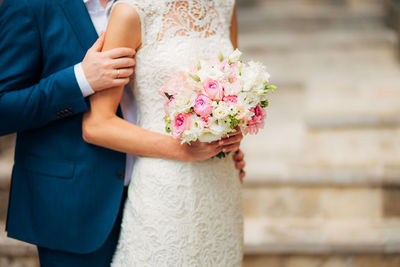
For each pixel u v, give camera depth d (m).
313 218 2.82
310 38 4.46
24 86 1.56
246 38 4.59
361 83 3.76
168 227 1.56
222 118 1.37
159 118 1.58
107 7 1.63
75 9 1.58
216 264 1.65
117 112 1.67
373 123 3.09
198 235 1.59
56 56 1.56
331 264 2.57
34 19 1.52
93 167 1.63
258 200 2.85
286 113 3.69
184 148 1.54
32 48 1.53
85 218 1.63
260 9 4.98
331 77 3.91
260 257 2.60
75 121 1.62
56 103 1.51
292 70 4.05
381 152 3.09
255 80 1.41
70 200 1.62
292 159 3.02
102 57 1.49
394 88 3.64
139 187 1.60
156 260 1.56
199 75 1.41
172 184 1.56
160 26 1.55
